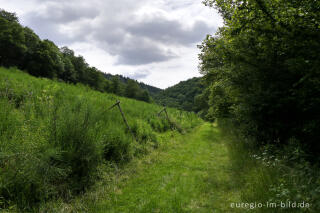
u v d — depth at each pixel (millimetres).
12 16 50031
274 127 5312
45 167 2996
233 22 4066
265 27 3510
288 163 3951
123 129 7199
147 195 3871
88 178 4023
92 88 13250
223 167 5727
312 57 2973
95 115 5332
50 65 47219
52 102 5441
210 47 5602
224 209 3270
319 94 3258
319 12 2902
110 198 3695
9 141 3154
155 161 6316
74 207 3166
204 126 20969
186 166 5973
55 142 3643
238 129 9680
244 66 5031
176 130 12820
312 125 3604
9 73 8461
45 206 2918
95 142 4223
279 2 3283
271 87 4484
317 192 2541
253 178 4078
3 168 2852
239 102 6230
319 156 3645
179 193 3959
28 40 48875
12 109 4477
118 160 5520
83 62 72000
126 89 85000
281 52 3928
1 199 2645
